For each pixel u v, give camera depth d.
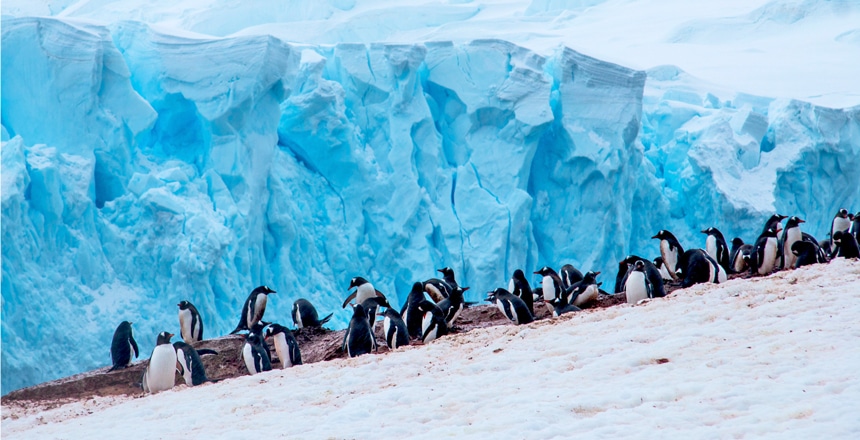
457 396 31.30
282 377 40.31
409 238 136.38
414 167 138.62
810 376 27.08
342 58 138.62
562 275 61.19
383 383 35.75
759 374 28.50
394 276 135.75
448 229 137.75
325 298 128.38
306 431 28.77
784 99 163.88
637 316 41.66
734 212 146.75
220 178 118.75
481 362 36.81
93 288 105.62
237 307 113.12
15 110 114.56
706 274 50.62
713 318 38.69
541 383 31.64
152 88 123.50
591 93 143.50
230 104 118.00
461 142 144.62
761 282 45.12
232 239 112.19
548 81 139.62
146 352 104.44
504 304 48.34
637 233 156.38
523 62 142.12
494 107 141.12
